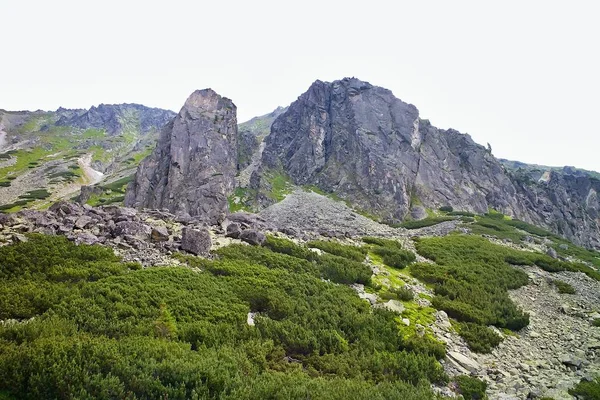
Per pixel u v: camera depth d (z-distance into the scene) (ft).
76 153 586.04
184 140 269.85
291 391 32.83
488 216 256.32
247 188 263.90
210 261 66.03
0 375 27.81
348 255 90.27
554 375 52.01
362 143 287.69
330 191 274.16
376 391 36.37
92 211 83.76
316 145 309.83
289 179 296.10
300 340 45.98
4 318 39.29
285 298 55.98
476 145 325.01
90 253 57.98
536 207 315.17
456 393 44.27
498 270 98.07
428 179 275.18
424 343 53.01
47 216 74.02
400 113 305.32
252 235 83.76
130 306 43.88
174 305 46.75
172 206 237.45
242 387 31.65
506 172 330.13
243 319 48.06
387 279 80.38
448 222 205.36
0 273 48.75
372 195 256.52
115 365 30.40
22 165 502.38
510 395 44.42
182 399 29.53
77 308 41.52
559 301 85.66
